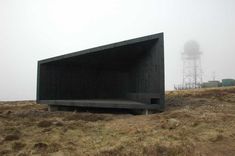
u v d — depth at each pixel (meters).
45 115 14.59
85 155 6.25
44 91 19.30
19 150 6.88
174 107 15.02
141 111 13.82
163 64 12.97
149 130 8.73
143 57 15.88
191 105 15.51
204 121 9.84
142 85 16.16
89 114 14.21
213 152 6.31
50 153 6.52
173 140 7.39
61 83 20.20
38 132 9.13
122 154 6.24
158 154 6.24
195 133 8.12
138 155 6.17
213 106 14.75
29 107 21.91
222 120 10.00
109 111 16.58
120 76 22.12
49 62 18.97
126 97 21.30
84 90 21.33
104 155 6.21
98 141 7.56
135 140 7.46
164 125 9.28
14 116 14.22
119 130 9.02
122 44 14.30
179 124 9.41
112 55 17.11
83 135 8.42
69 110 18.59
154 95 13.45
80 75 21.20
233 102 17.02
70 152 6.54
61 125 10.30
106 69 22.58
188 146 6.71
